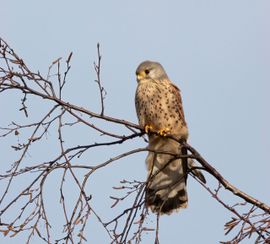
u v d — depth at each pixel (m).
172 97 14.26
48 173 8.52
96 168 9.17
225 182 10.06
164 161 13.41
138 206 9.05
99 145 9.63
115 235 8.51
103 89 10.03
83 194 8.37
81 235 8.05
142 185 9.30
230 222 8.37
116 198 9.11
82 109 9.80
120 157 9.59
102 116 10.09
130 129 10.42
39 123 9.02
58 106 9.38
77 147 9.34
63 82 9.45
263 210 9.26
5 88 9.11
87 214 8.23
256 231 8.04
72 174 8.52
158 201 12.83
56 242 8.02
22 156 8.60
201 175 10.80
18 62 9.09
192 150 10.98
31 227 7.94
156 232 8.80
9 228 7.89
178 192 12.95
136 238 8.58
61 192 8.44
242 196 9.84
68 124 9.43
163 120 14.18
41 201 8.21
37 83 9.32
